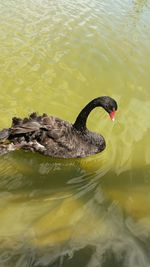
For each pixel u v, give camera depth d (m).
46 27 5.78
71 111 4.79
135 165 4.41
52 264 3.71
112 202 4.10
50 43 5.53
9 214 3.95
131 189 4.21
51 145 4.33
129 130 4.71
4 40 5.45
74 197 4.10
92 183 4.23
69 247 3.80
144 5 6.70
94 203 4.08
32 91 4.91
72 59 5.38
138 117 4.86
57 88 4.99
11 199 4.04
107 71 5.32
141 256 3.79
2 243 3.79
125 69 5.38
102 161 4.42
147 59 5.58
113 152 4.50
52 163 4.36
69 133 4.39
